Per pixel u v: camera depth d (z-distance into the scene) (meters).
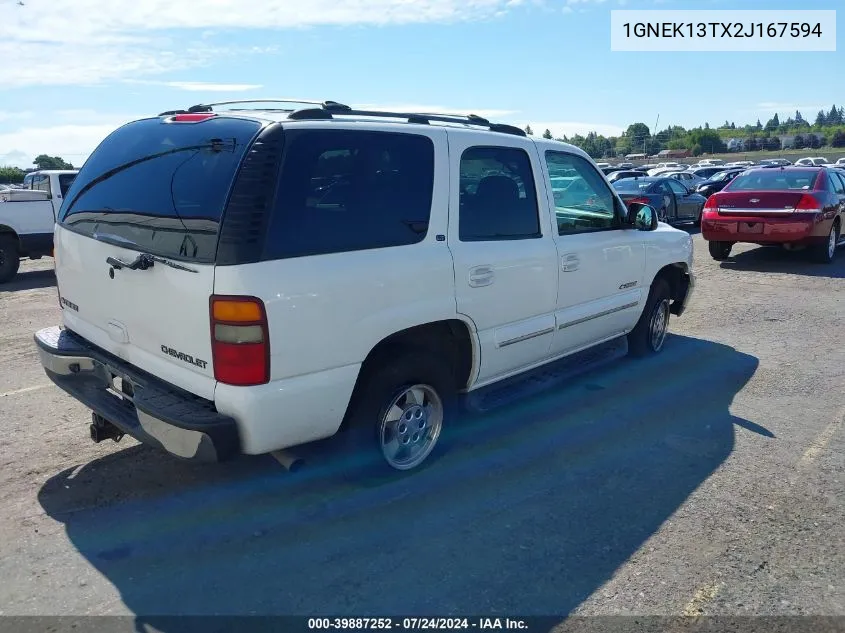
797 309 8.43
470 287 3.99
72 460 4.25
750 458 4.36
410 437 3.99
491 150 4.25
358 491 3.89
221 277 2.99
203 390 3.15
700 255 13.02
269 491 3.89
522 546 3.38
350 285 3.34
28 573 3.13
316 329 3.22
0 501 3.75
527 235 4.48
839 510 3.73
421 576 3.15
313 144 3.31
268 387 3.10
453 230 3.93
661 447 4.52
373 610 2.91
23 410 5.09
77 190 4.11
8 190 12.46
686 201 18.11
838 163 48.62
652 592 3.03
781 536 3.48
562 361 5.16
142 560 3.25
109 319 3.69
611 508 3.75
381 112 3.96
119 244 3.49
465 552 3.33
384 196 3.59
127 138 3.97
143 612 2.89
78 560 3.24
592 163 5.26
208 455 3.06
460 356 4.22
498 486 3.98
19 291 10.47
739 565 3.23
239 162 3.13
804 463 4.29
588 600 2.98
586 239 5.00
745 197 11.31
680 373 5.99
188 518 3.61
